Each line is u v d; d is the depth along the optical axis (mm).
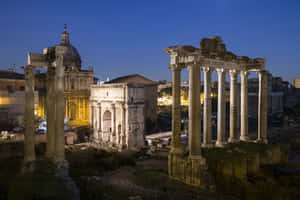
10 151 20281
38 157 24156
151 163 40906
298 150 40781
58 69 23203
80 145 61844
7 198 12008
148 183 23734
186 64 23406
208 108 27219
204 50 25750
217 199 19031
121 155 43906
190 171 22422
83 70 83188
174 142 25141
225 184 21516
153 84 85500
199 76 22641
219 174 22219
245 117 32062
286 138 46500
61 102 23250
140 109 57250
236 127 31062
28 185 13492
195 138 22422
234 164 22875
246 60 31188
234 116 30844
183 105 114500
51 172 18281
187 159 23125
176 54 24219
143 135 57594
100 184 21406
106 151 49281
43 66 25016
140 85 57406
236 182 21656
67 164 22719
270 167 25391
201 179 21609
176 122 24984
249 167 24109
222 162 22422
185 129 70938
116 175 28172
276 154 28234
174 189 21047
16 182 13320
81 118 77312
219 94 29312
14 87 63406
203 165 22062
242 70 31531
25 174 14398
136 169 32719
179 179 23641
